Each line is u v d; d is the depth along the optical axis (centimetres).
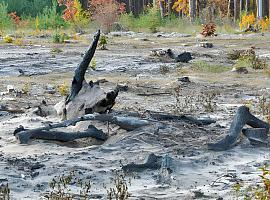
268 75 2258
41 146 1073
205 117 1312
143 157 989
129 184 863
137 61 2653
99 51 3155
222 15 6012
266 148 1068
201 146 1056
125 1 7125
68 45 3584
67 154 1014
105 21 5172
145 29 5247
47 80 2098
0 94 1758
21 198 796
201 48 3344
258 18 5219
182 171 920
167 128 1146
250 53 2792
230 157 1005
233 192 810
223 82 2075
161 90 1869
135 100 1656
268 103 1551
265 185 779
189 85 1986
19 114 1400
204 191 820
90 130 1109
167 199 785
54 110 1359
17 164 951
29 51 3112
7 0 6562
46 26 5500
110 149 1040
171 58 2750
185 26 5412
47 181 870
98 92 1245
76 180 879
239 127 1081
